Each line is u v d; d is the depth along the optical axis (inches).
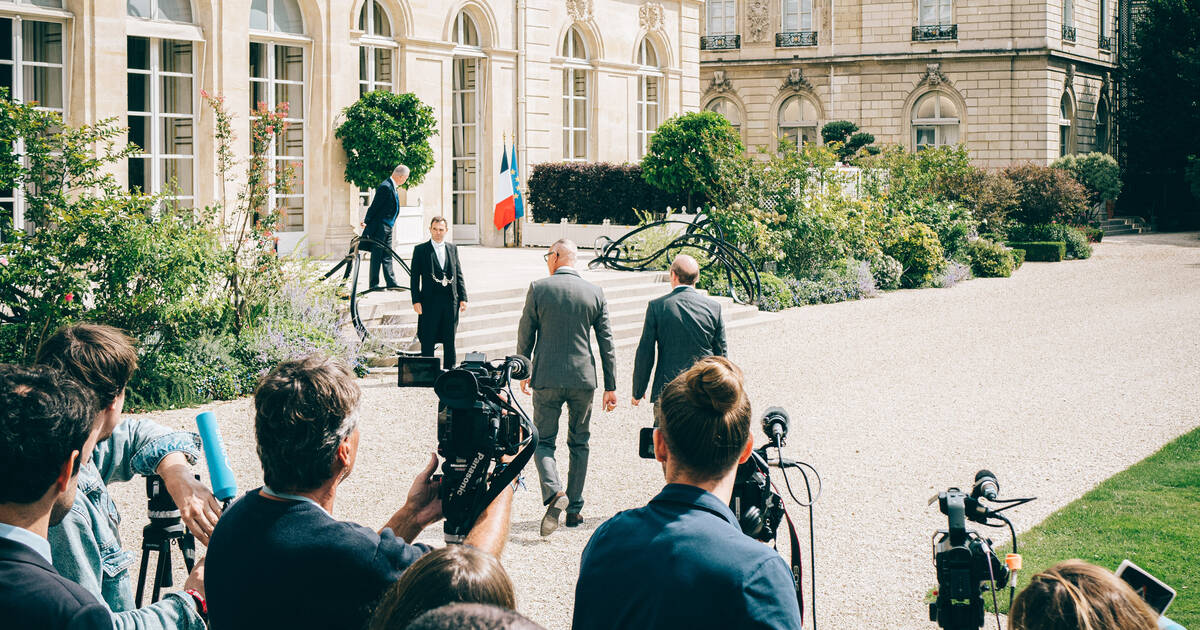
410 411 395.9
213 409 400.8
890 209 930.7
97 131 425.7
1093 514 272.5
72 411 86.7
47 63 597.9
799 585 147.8
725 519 103.9
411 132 758.5
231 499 109.5
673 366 265.3
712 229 746.8
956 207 1021.2
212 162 673.0
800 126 1621.6
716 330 266.7
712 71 1663.4
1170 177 1631.4
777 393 441.7
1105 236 1459.2
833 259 805.2
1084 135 1589.6
